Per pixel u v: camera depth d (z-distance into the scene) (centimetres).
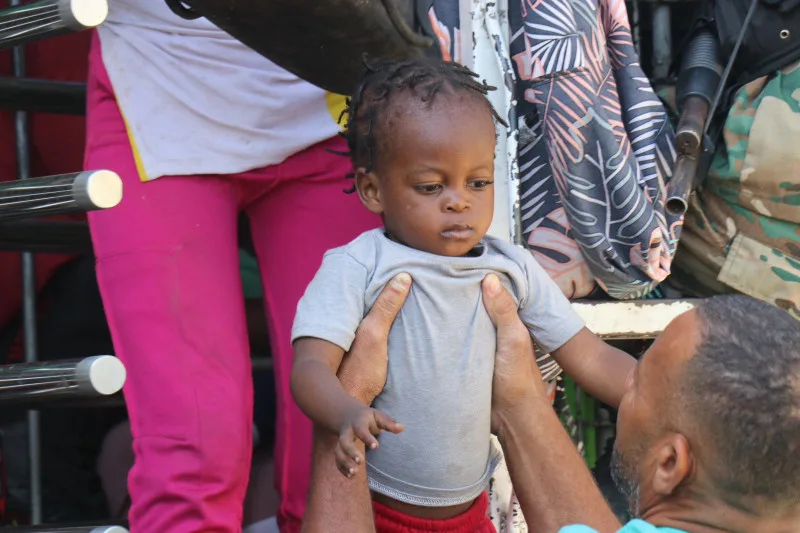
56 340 350
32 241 305
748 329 147
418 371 207
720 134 332
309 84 282
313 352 204
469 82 212
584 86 291
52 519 344
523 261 225
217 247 273
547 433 214
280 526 288
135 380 260
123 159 271
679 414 148
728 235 331
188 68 272
